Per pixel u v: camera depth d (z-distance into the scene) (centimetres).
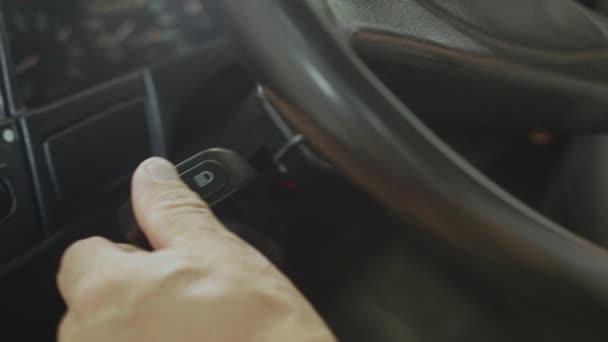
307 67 30
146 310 23
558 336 61
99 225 72
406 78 44
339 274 69
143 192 29
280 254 66
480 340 62
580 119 57
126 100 81
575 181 73
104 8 80
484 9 46
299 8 31
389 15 40
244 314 23
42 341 70
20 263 67
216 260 25
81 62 77
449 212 29
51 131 70
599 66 53
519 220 29
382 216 74
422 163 29
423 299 66
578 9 55
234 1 32
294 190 68
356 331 63
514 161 77
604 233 65
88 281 24
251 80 94
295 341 22
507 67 47
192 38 91
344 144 30
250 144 65
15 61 70
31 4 72
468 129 74
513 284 30
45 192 69
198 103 90
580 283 29
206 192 36
